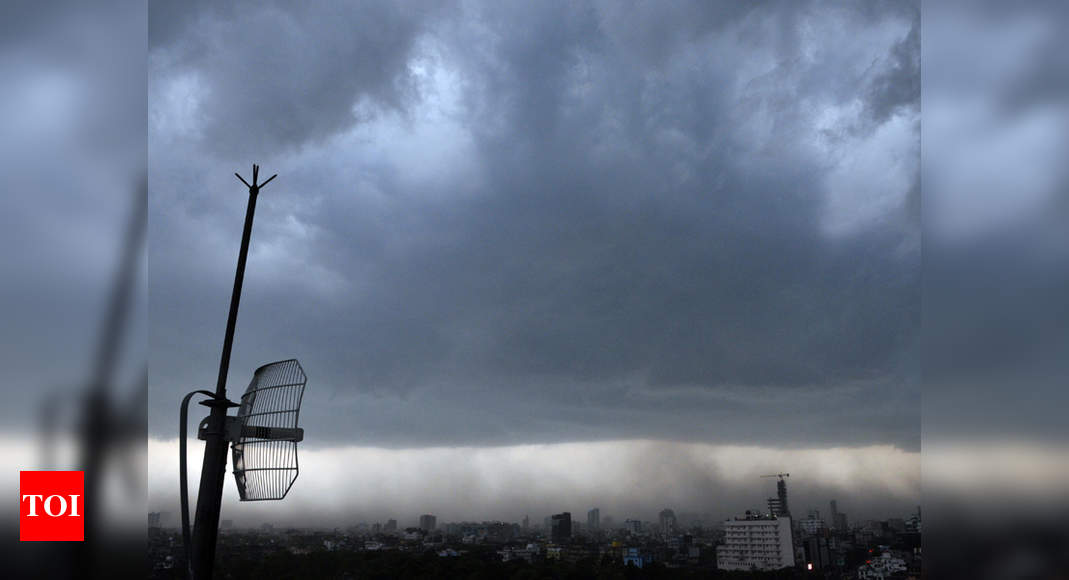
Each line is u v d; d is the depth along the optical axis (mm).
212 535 4328
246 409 4887
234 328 4691
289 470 4668
